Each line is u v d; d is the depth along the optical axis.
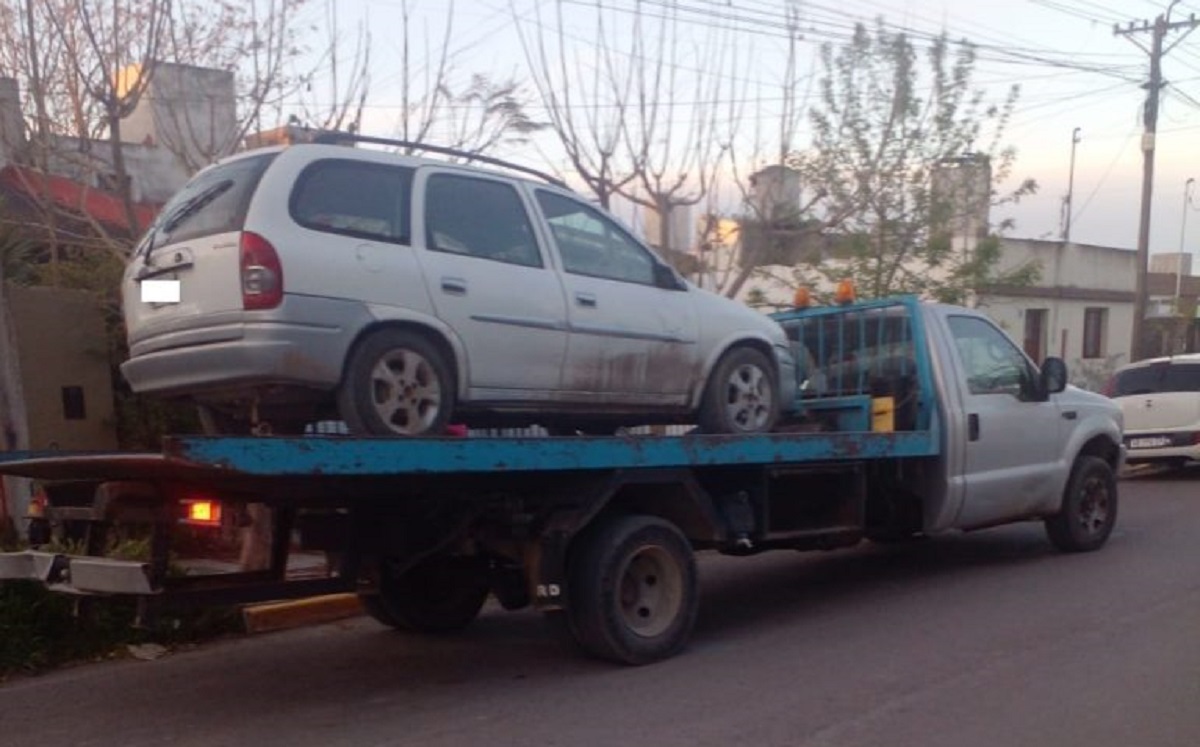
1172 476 17.56
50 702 6.43
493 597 9.38
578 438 6.57
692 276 14.27
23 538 7.91
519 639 7.89
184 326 6.06
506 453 6.20
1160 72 23.44
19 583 7.34
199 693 6.57
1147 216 23.92
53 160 13.59
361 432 6.06
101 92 11.05
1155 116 23.52
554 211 7.27
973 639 7.28
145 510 5.79
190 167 11.59
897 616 8.05
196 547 6.56
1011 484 9.67
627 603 6.98
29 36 11.44
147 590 5.70
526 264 6.96
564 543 6.71
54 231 12.35
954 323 9.53
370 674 6.95
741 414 8.17
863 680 6.39
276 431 6.48
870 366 9.52
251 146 11.65
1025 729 5.48
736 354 8.13
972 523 9.48
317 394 6.12
